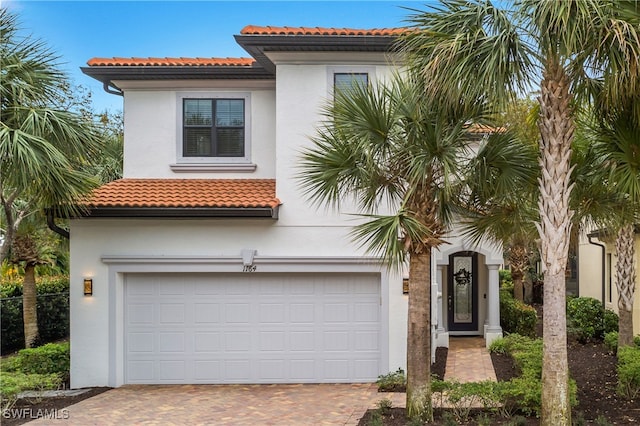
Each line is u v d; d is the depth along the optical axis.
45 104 10.66
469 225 10.02
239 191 12.82
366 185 8.69
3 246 10.78
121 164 19.30
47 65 10.69
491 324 15.90
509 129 8.66
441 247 15.53
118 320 12.40
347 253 12.36
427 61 7.74
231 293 12.65
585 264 20.92
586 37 6.88
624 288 12.25
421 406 8.58
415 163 7.98
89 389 12.07
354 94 8.30
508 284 24.84
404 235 8.26
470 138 8.54
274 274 12.58
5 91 9.98
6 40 10.36
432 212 8.59
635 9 6.84
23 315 16.02
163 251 12.42
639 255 14.52
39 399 10.91
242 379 12.55
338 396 11.14
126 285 12.59
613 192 9.24
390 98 8.31
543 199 7.74
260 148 14.04
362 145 8.04
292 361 12.55
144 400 11.03
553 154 7.62
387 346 12.23
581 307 16.42
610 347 14.10
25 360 12.43
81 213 12.01
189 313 12.62
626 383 9.95
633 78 6.80
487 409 8.97
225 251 12.42
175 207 11.90
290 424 9.20
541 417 7.75
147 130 14.14
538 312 22.73
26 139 9.59
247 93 14.09
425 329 8.67
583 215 9.60
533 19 6.86
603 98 7.98
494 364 13.67
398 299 12.23
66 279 20.20
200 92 14.10
